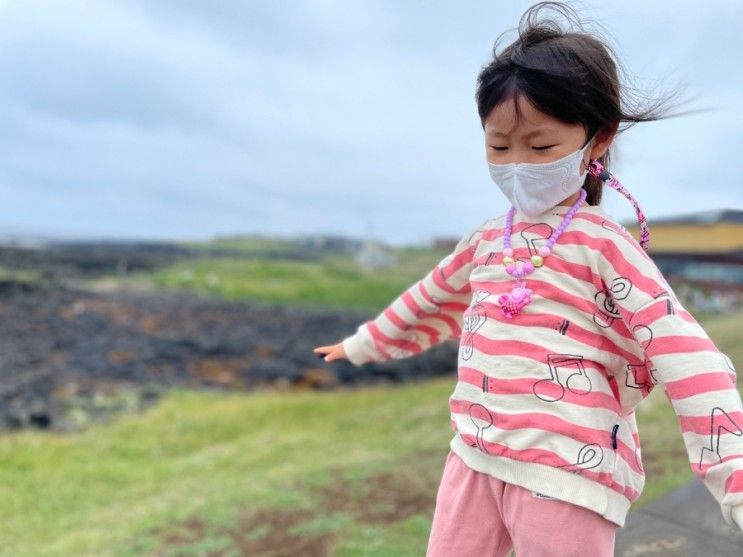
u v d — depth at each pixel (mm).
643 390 1646
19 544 4586
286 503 4543
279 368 12805
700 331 1490
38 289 22875
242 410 8570
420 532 3828
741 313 11461
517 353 1575
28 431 7605
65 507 5391
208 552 3908
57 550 4316
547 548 1494
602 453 1512
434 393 8844
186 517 4547
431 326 2045
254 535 4082
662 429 5020
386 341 2062
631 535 3061
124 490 5805
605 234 1599
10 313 17484
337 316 22578
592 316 1569
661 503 3338
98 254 38719
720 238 10945
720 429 1380
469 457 1646
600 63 1560
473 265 1847
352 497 4543
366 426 7281
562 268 1597
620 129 1656
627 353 1604
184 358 13273
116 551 4125
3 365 11477
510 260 1658
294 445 6750
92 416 8531
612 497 1528
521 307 1597
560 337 1560
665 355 1465
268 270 33281
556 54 1525
